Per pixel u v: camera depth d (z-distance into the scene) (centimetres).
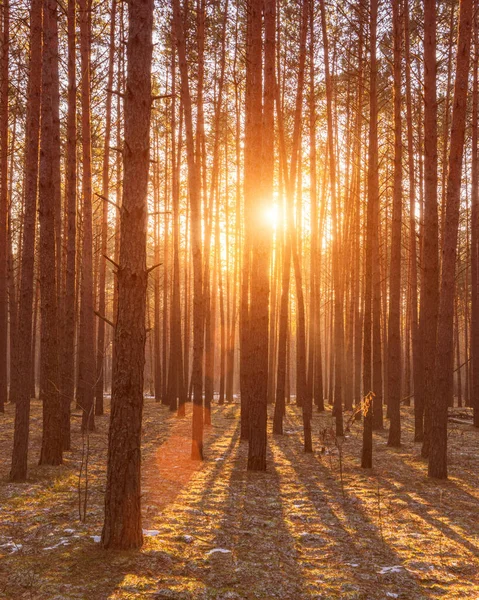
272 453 1398
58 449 1158
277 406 1753
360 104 2123
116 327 625
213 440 1634
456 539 720
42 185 1141
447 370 1123
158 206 3033
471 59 2064
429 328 1351
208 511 809
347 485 1042
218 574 565
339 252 2853
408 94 1939
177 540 662
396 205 1586
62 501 839
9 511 778
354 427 1994
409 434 1855
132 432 622
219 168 3056
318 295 2116
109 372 5016
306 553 654
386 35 1934
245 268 1711
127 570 556
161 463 1230
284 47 2269
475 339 2034
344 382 2578
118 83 2297
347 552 661
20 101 2039
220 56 2530
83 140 1670
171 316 2498
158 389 3077
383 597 532
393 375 1578
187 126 1463
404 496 955
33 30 997
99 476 1045
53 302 1162
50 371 1159
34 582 525
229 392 3188
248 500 897
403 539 714
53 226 1156
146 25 639
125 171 628
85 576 541
